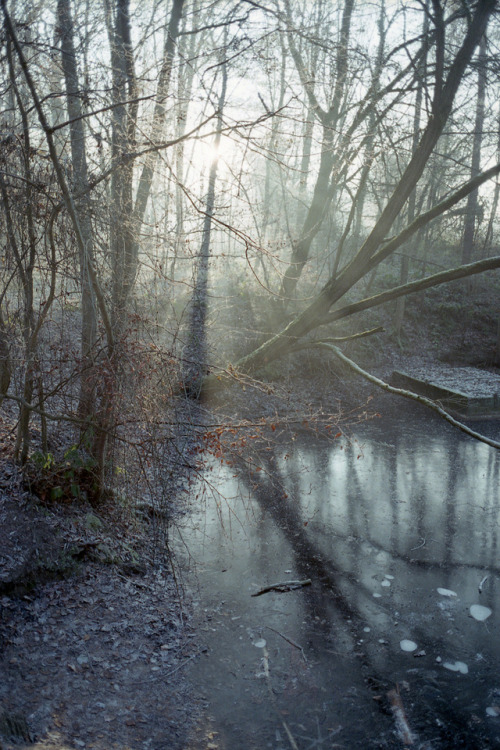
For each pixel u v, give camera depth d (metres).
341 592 6.32
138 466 6.62
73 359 5.70
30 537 5.67
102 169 5.81
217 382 11.96
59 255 5.80
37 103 4.64
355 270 10.16
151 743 4.04
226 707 4.53
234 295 16.62
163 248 6.95
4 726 3.68
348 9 13.72
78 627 5.07
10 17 4.88
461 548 7.36
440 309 19.59
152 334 6.87
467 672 5.05
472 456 10.92
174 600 5.91
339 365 15.89
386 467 10.30
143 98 4.84
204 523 7.83
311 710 4.55
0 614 4.86
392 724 4.43
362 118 10.93
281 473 9.88
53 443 7.12
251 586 6.36
